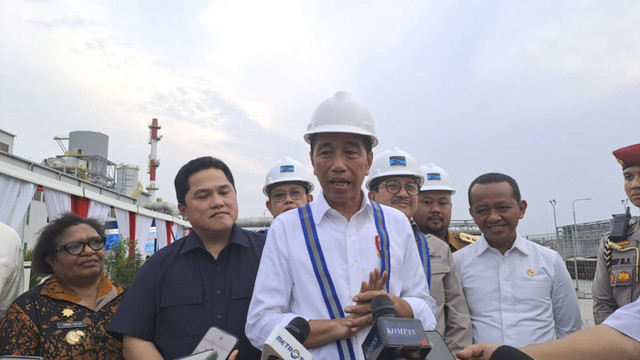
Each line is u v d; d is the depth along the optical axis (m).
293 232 2.28
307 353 1.54
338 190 2.21
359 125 2.23
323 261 2.18
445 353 1.49
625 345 1.59
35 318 2.98
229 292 2.66
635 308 1.66
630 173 3.23
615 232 3.49
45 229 3.26
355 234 2.24
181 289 2.59
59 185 11.26
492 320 3.40
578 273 18.33
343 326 1.95
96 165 37.44
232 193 2.80
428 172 4.48
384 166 4.10
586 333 1.65
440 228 4.39
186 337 2.51
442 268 3.38
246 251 2.84
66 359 2.91
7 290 3.13
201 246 2.72
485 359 1.56
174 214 30.59
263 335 2.08
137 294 2.56
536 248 3.52
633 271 3.29
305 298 2.15
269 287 2.19
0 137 27.25
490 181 3.46
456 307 3.35
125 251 14.38
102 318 3.15
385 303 1.67
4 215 9.64
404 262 2.35
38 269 3.22
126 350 2.49
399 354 1.32
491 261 3.55
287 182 5.49
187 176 2.75
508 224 3.40
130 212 16.31
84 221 3.28
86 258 3.13
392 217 2.40
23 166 19.72
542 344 1.64
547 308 3.34
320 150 2.26
